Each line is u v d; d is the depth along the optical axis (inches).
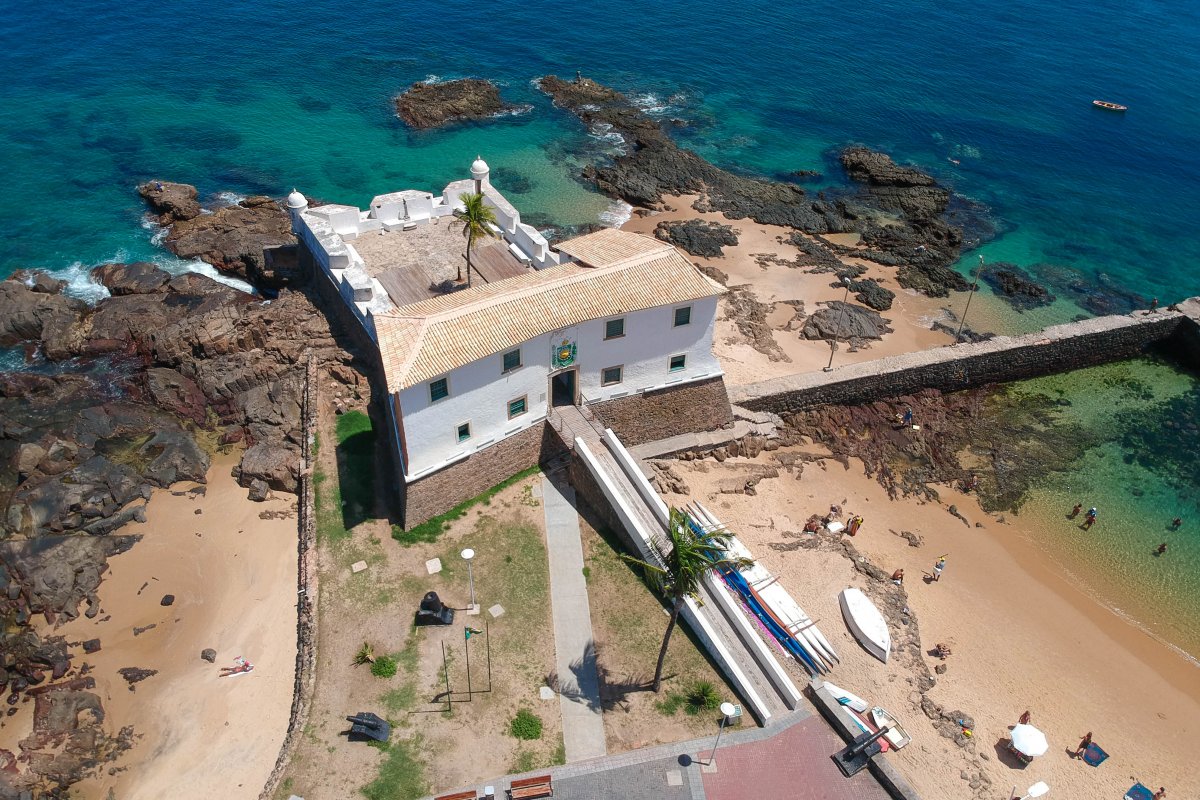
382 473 1771.7
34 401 2059.5
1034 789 1320.1
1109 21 5196.9
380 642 1446.9
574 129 3619.6
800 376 2175.2
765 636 1560.0
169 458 1902.1
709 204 3105.3
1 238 2657.5
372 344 1935.3
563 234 2861.7
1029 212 3289.9
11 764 1385.3
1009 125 3922.2
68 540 1716.3
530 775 1266.0
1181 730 1541.6
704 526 1737.2
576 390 1771.7
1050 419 2300.7
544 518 1691.7
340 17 4527.6
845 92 4141.2
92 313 2333.9
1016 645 1667.1
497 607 1513.3
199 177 3083.2
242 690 1485.0
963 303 2726.4
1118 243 3127.5
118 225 2765.7
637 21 4778.5
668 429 1934.1
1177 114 4079.7
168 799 1337.4
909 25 4985.2
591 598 1542.8
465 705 1358.3
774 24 4869.6
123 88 3656.5
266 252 2431.1
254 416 1985.7
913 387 2288.4
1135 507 2032.5
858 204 3228.3
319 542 1619.1
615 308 1672.0
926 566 1818.4
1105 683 1614.2
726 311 2514.8
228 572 1690.5
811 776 1288.1
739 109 3917.3
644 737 1330.0
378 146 3380.9
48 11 4320.9
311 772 1261.1
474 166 2240.4
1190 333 2516.0
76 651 1558.8
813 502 1925.4
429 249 2201.0
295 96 3708.2
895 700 1496.1
